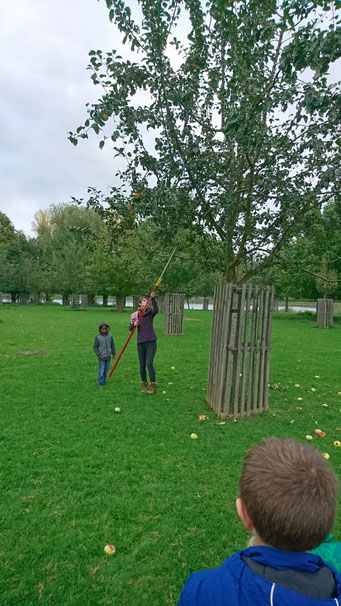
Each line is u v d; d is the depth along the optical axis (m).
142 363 7.78
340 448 5.30
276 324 26.47
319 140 5.22
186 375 9.52
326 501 1.09
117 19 4.84
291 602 1.01
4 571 2.85
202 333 18.56
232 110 4.59
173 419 6.22
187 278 21.91
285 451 1.19
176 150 5.77
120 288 36.12
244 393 6.44
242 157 6.04
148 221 6.51
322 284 26.06
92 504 3.72
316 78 3.76
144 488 4.03
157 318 27.67
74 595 2.66
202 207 6.04
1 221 51.25
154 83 5.25
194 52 5.57
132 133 5.34
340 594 1.08
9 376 8.90
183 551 3.12
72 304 41.47
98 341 8.12
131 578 2.83
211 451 5.00
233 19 4.82
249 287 6.29
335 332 21.12
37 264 50.53
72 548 3.11
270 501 1.08
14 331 17.89
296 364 11.48
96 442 5.18
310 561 1.10
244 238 6.22
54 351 12.54
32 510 3.60
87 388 7.98
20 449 4.91
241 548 3.18
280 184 5.68
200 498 3.88
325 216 6.27
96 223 52.75
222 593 1.11
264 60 5.45
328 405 7.39
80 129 4.73
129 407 6.77
